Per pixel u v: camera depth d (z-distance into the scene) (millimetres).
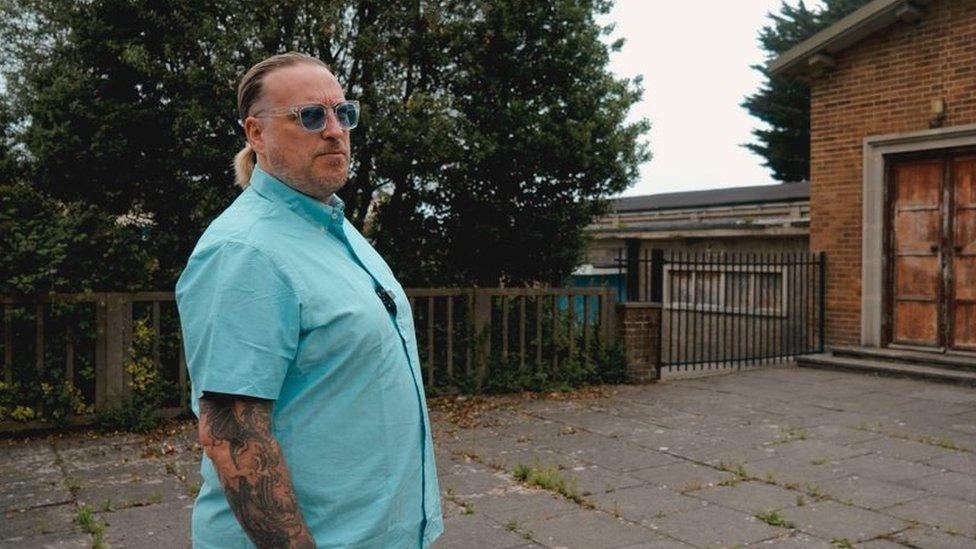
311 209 1763
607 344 9945
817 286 12078
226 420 1573
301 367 1656
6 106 8617
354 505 1693
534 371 9508
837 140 11758
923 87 10719
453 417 7875
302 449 1655
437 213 9797
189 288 1655
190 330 1641
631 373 9875
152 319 7625
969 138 10219
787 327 11992
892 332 11281
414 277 9398
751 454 6441
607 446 6707
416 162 8938
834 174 11797
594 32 9570
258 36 8195
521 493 5363
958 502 5184
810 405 8539
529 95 9625
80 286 7371
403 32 8898
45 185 8188
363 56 8633
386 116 8562
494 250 9766
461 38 9008
